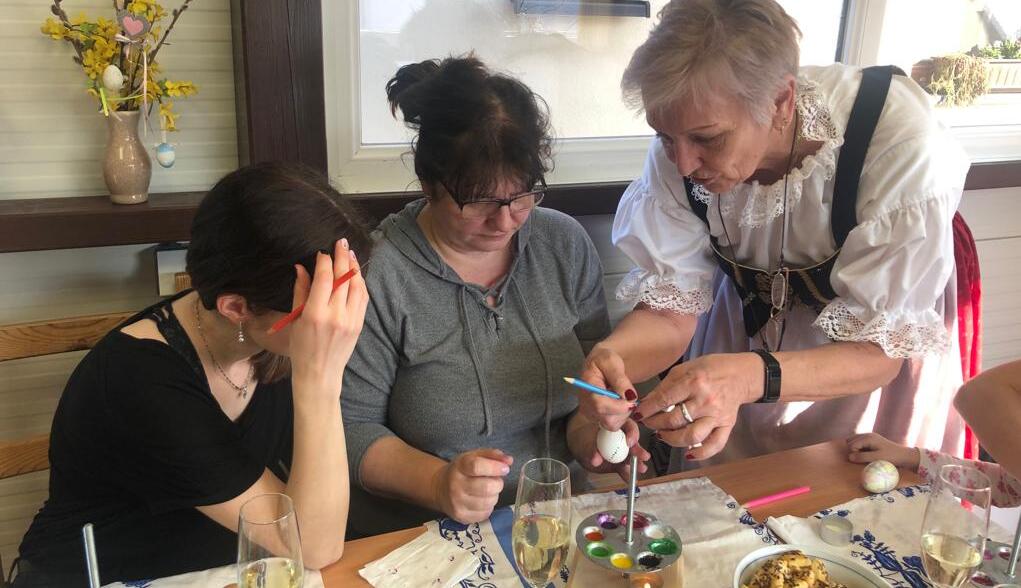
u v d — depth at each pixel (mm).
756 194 1400
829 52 2291
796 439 1668
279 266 1041
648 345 1508
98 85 1654
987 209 2641
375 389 1456
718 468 1369
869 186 1310
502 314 1480
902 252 1288
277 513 980
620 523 1154
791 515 1226
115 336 1166
